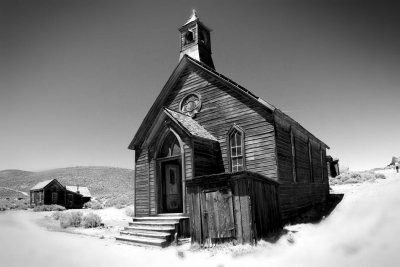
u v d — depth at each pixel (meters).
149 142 15.74
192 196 10.68
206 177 10.38
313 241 9.30
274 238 10.41
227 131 15.55
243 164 14.57
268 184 11.72
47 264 8.68
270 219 11.10
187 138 14.17
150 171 15.50
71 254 9.94
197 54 18.70
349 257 7.48
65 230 16.52
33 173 166.00
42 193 49.91
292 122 15.88
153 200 15.06
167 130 15.02
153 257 9.47
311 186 18.91
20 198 71.44
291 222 13.74
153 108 17.98
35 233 14.48
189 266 8.16
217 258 8.69
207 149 14.95
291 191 14.89
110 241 12.82
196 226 10.38
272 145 13.85
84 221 18.19
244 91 15.12
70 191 54.25
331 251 8.05
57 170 148.38
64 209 39.47
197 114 16.91
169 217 13.52
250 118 14.86
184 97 17.73
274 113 13.96
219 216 9.96
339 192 24.73
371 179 30.25
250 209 9.47
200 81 17.27
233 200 9.80
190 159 13.88
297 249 8.80
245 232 9.43
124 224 19.08
